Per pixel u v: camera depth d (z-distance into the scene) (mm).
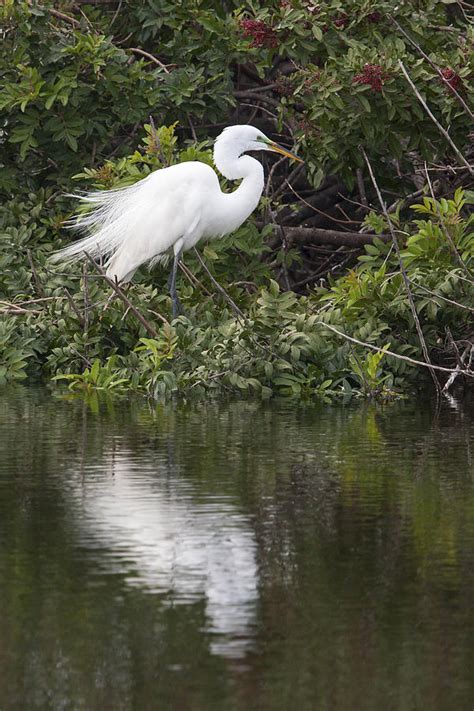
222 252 15539
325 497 8102
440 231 13453
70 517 7590
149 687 5090
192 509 7766
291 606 5992
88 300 14156
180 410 12047
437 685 5105
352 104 14633
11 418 11406
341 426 11031
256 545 6984
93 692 5047
